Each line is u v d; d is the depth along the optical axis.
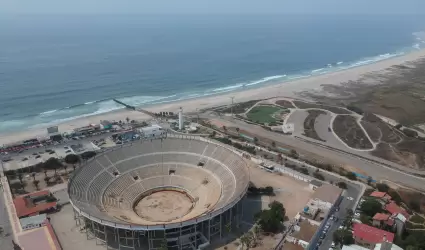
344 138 193.25
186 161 139.00
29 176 142.62
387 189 136.62
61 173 145.88
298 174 145.62
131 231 100.31
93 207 106.19
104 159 131.12
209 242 103.12
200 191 124.19
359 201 128.25
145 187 126.56
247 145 177.88
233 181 121.19
